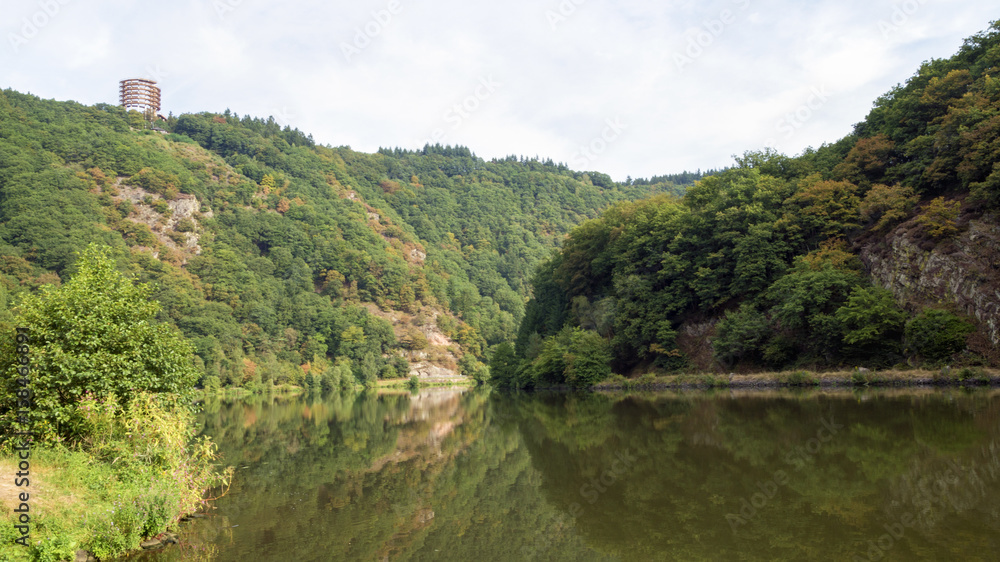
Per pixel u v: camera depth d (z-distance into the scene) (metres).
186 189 151.00
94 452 12.77
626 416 29.48
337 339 134.12
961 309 38.06
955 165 44.03
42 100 162.62
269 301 132.50
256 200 168.12
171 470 12.68
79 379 13.34
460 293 177.38
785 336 46.69
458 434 27.59
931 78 52.88
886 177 51.22
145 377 14.26
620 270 61.78
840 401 29.14
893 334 41.31
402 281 162.88
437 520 12.53
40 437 12.81
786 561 8.70
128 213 132.50
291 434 30.16
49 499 10.10
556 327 71.62
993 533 9.34
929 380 35.72
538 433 25.70
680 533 10.60
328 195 198.75
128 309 14.73
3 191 115.06
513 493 14.87
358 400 72.69
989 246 38.00
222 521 12.58
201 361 84.50
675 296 55.78
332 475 17.83
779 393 36.81
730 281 53.25
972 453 15.12
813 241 51.03
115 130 170.38
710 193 62.34
